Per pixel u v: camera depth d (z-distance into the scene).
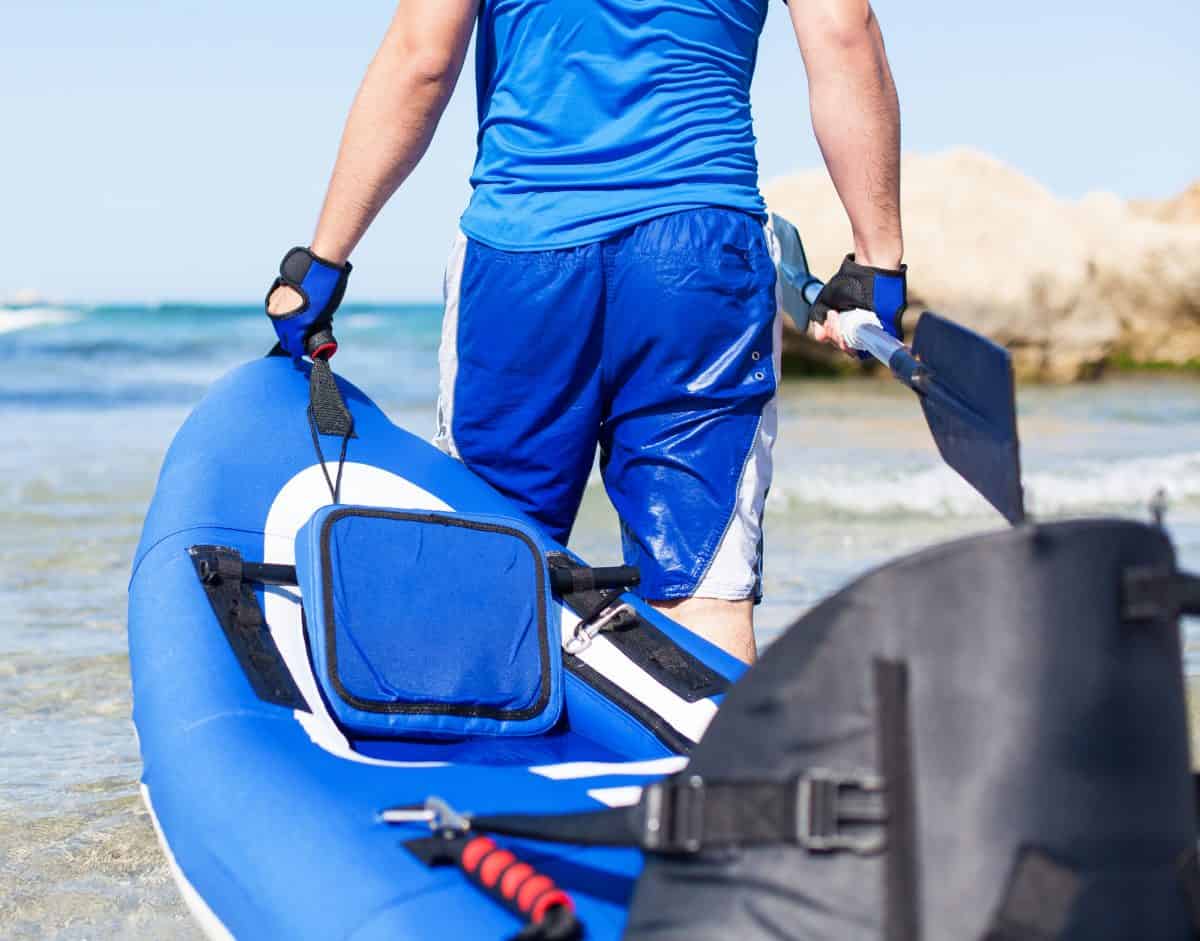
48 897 3.12
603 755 2.50
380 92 2.81
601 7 2.72
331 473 2.95
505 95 2.84
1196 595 1.45
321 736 2.24
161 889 3.19
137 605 2.60
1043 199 23.19
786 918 1.44
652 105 2.73
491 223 2.82
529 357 2.81
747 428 2.83
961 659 1.42
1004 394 1.85
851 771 1.44
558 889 1.69
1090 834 1.40
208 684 2.27
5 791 3.79
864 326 2.67
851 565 7.29
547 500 2.97
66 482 9.83
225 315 40.16
